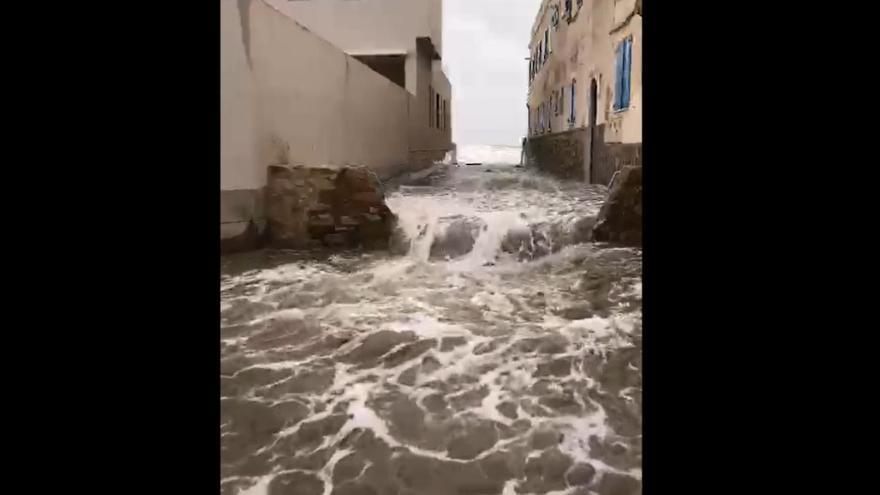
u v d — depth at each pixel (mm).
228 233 7035
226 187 6891
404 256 7742
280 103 7723
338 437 3117
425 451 2971
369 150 11797
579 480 2703
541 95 21844
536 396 3605
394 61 17453
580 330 4801
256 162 7285
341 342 4574
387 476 2750
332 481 2711
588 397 3578
